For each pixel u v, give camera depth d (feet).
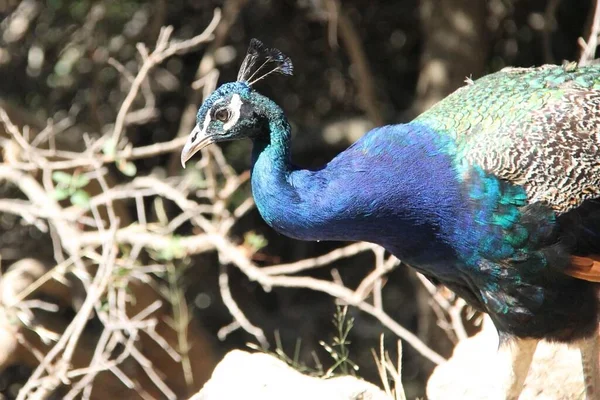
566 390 34.40
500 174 30.09
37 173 53.47
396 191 30.25
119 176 64.75
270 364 31.22
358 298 42.93
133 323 41.04
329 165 30.78
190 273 64.49
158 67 65.92
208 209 47.50
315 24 67.72
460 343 36.42
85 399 41.47
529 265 30.45
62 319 60.23
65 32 64.80
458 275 32.27
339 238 31.19
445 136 31.01
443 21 61.98
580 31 65.10
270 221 30.86
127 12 63.98
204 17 66.74
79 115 66.03
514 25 65.77
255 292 67.21
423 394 56.24
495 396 33.30
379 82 69.77
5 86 65.77
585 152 30.42
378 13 68.90
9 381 59.47
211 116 31.04
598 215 30.42
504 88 32.24
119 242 46.32
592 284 31.04
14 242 60.64
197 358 55.67
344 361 39.29
